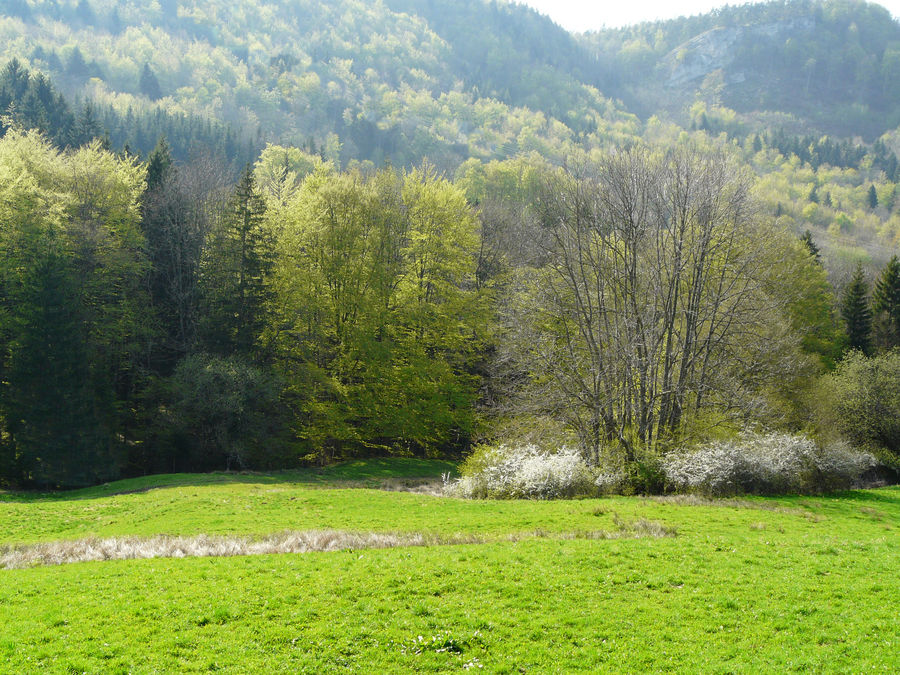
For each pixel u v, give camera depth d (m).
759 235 41.69
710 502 27.91
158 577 15.70
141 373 49.22
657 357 36.72
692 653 11.88
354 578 15.48
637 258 40.25
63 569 17.09
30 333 40.12
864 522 25.03
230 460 46.06
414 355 53.09
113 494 35.56
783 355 41.34
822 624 12.87
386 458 50.75
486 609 13.84
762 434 36.09
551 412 37.16
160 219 53.03
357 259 52.53
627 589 14.98
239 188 49.88
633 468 32.59
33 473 39.91
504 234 65.69
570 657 11.90
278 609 13.72
